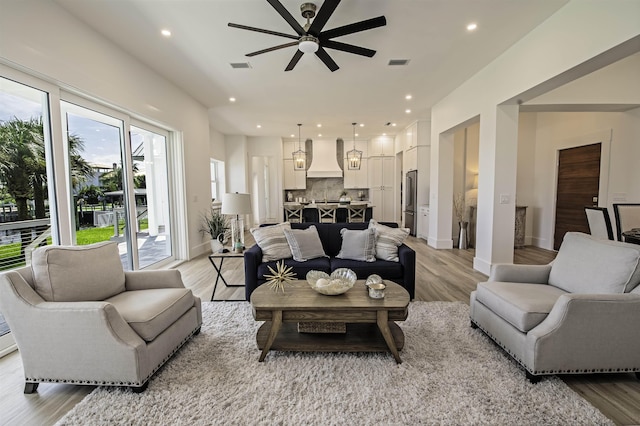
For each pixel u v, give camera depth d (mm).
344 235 3248
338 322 2080
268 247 3094
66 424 1429
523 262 4688
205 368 1881
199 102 5211
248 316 2686
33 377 1669
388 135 8688
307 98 5051
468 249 5637
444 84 4430
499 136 3629
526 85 3049
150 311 1806
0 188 2080
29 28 2160
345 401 1574
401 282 2947
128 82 3307
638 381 1749
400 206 8734
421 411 1499
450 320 2543
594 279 1939
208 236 5512
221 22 2738
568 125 5160
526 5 2531
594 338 1689
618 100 3604
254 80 4184
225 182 8359
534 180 5938
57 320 1604
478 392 1636
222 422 1438
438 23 2789
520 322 1809
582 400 1563
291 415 1480
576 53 2465
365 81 4262
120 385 1645
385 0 2436
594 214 3281
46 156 2412
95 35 2824
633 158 4055
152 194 4312
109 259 2115
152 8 2506
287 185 9352
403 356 2000
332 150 9164
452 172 5555
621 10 2111
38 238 2350
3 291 1608
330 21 2744
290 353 2053
